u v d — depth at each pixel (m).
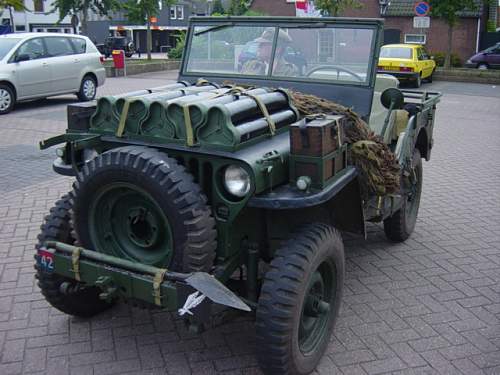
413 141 5.33
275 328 3.14
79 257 3.39
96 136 3.52
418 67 21.31
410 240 5.97
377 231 6.22
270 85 4.75
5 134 10.98
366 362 3.75
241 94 3.65
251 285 3.49
